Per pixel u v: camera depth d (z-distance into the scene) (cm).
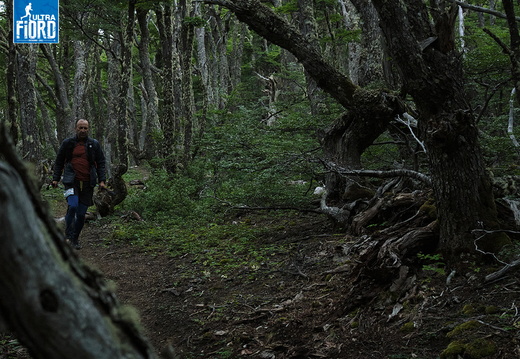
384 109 643
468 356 272
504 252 371
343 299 400
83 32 1880
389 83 899
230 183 859
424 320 332
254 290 482
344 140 714
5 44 1828
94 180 676
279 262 544
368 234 548
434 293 363
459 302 342
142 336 80
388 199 562
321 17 2014
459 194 392
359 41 1345
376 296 383
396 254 398
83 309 69
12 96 960
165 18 1280
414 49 368
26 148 1230
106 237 815
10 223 61
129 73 1138
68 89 2833
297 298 434
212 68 3139
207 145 979
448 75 375
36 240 65
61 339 66
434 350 297
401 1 362
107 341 72
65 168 673
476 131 392
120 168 1043
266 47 3403
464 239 391
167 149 1277
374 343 327
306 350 338
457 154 388
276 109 1023
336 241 569
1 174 61
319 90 939
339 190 737
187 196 1057
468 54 677
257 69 3428
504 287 341
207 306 458
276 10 1369
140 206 1027
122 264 644
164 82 1282
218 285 512
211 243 684
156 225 891
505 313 306
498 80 778
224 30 2936
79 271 73
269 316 413
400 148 780
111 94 2483
